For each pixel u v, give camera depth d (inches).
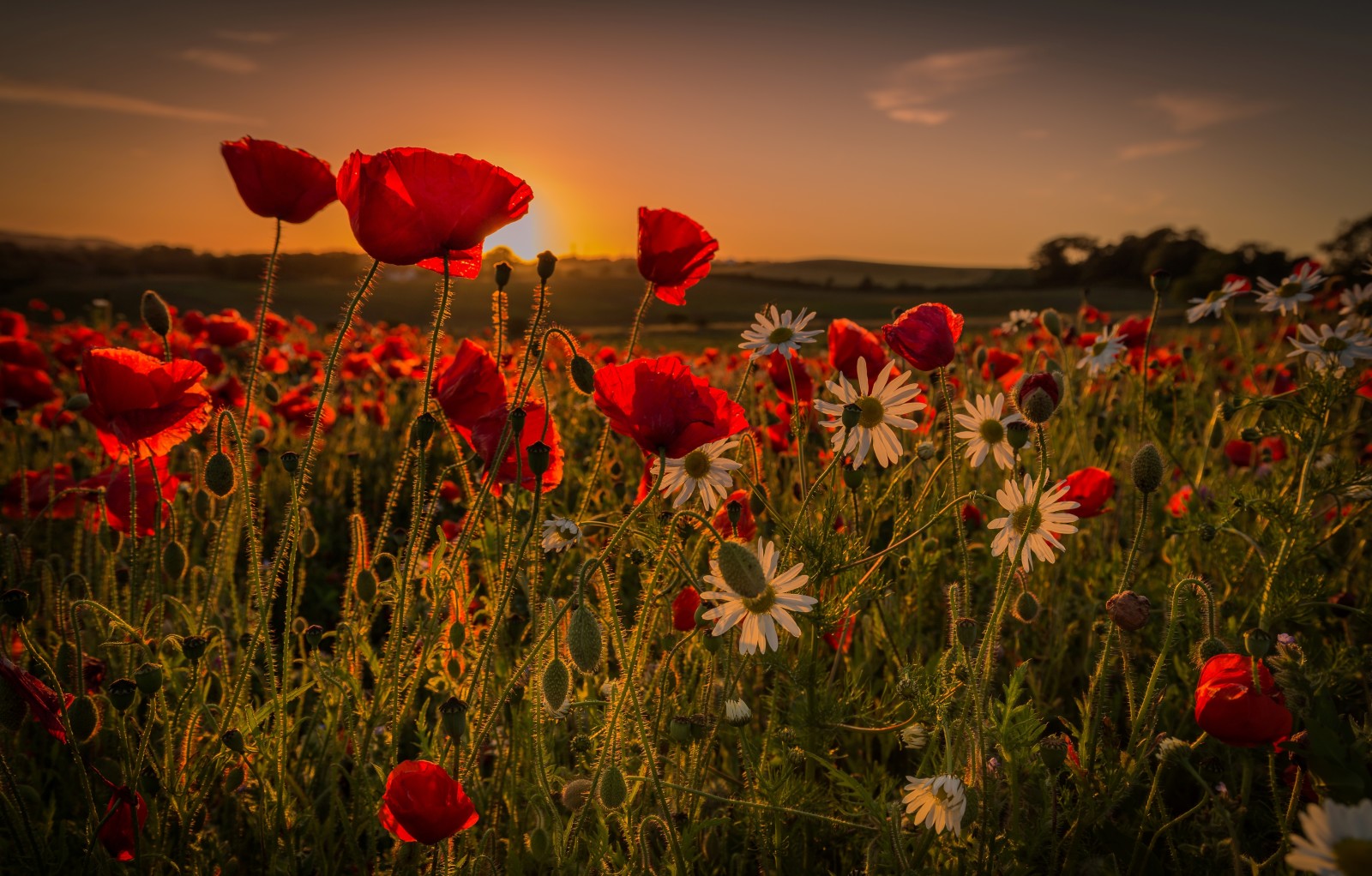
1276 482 127.9
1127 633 76.2
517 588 102.0
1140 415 136.5
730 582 62.0
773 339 97.1
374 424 261.9
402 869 78.6
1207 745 88.0
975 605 119.7
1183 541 117.1
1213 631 73.9
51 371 317.4
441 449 184.5
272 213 81.2
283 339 311.3
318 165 81.0
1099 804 74.1
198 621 90.7
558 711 65.2
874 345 102.0
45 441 198.2
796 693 90.7
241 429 77.9
